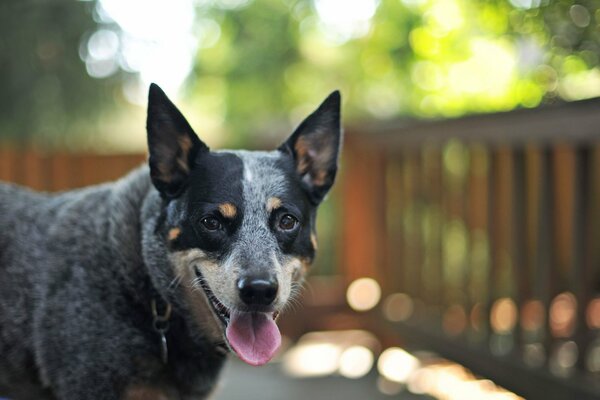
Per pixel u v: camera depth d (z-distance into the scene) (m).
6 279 0.79
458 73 2.12
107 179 1.52
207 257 0.74
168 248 0.77
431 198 1.29
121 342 0.76
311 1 2.67
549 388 0.97
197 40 2.92
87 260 0.77
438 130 1.20
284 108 2.74
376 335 1.45
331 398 1.21
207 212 0.75
